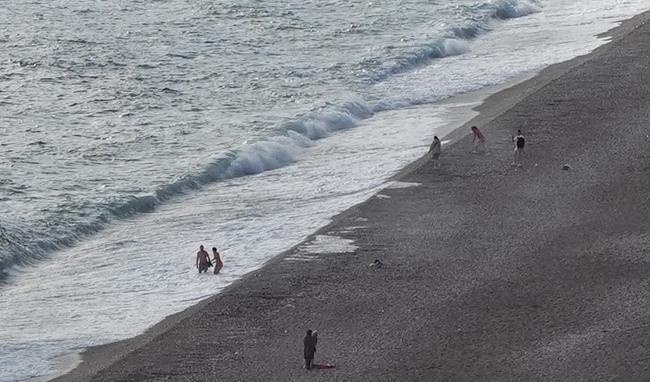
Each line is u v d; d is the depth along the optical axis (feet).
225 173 382.01
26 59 526.57
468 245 311.27
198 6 625.41
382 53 515.50
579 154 375.66
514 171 365.40
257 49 534.78
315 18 590.96
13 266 313.12
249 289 289.94
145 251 323.57
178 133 421.18
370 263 302.04
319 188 366.43
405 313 273.33
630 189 345.10
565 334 259.19
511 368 245.24
